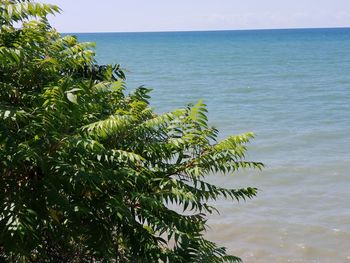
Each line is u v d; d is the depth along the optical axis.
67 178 4.77
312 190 17.27
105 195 5.23
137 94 6.72
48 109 4.80
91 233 4.98
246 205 15.47
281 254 12.45
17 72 5.73
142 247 5.23
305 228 13.88
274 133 27.59
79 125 5.56
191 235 5.69
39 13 5.61
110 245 5.11
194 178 5.82
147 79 58.78
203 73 67.31
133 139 5.82
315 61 89.94
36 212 4.63
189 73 67.06
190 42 194.88
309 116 33.56
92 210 5.07
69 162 4.88
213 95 44.78
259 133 27.59
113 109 6.23
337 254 12.48
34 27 6.07
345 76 62.94
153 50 131.75
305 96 44.59
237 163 6.03
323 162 20.97
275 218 14.50
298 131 28.12
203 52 121.25
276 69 73.94
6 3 5.72
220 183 17.73
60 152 4.84
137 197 5.28
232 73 67.62
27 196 4.66
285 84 54.75
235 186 17.55
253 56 105.00
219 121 31.45
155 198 5.40
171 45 165.38
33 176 4.89
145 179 5.40
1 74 5.69
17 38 5.77
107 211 5.11
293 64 83.62
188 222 5.71
